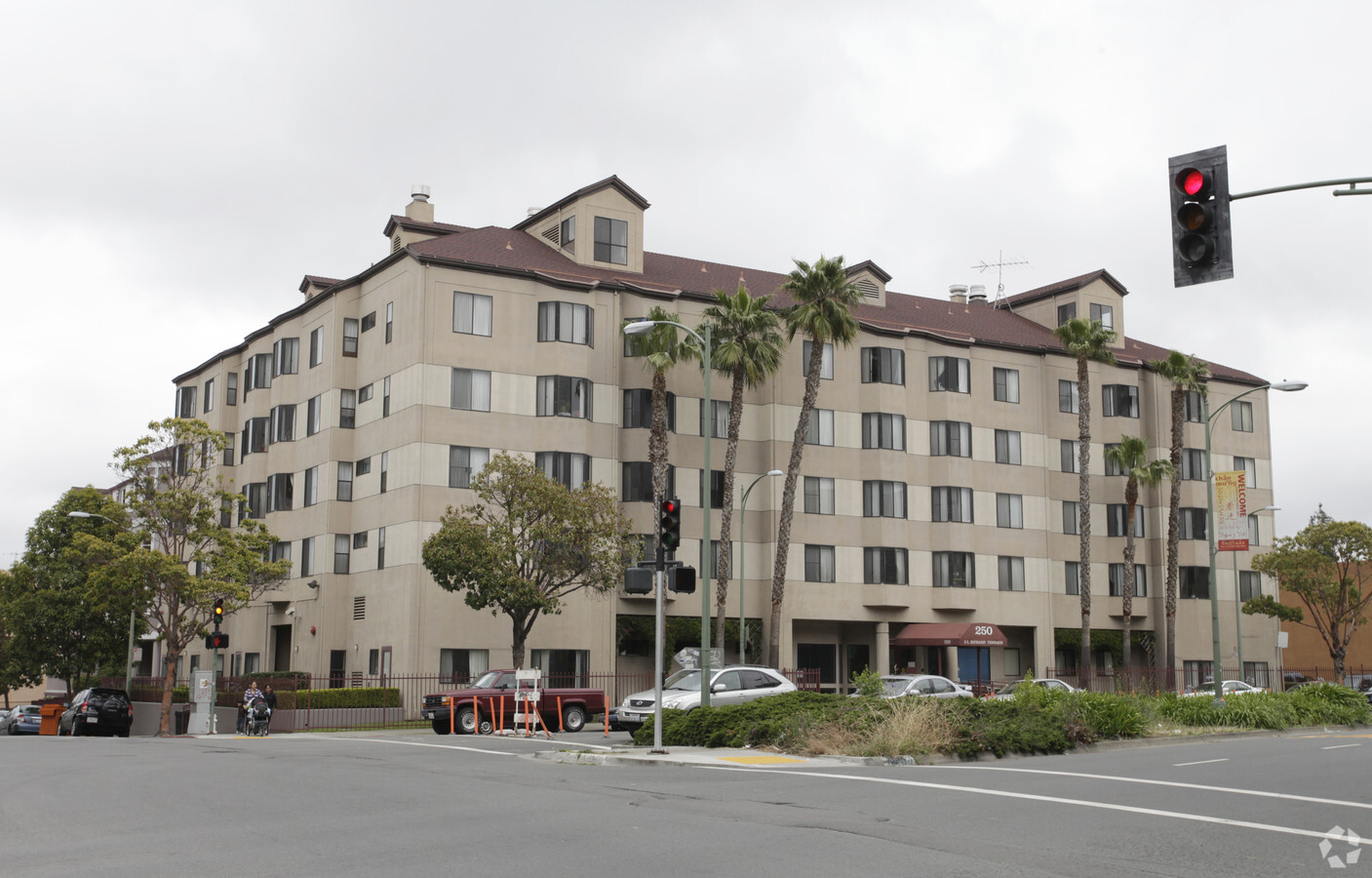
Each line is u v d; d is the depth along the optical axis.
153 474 44.62
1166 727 29.83
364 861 10.75
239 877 9.99
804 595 51.69
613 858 10.93
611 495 42.44
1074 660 59.44
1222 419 64.12
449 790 16.83
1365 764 21.16
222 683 48.69
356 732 37.88
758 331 47.28
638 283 49.78
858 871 10.27
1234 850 11.63
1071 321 55.44
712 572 49.94
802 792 16.36
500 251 47.97
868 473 53.78
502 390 45.31
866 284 58.47
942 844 11.76
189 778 19.02
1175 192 13.52
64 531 60.38
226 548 44.12
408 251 45.31
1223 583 62.72
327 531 47.69
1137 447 56.38
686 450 49.78
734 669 31.17
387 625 44.34
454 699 34.38
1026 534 57.75
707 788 16.97
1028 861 10.83
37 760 23.59
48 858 10.98
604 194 50.31
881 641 53.47
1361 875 10.43
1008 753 23.30
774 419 51.88
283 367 52.53
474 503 44.19
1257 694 34.28
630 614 47.66
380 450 46.25
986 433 57.38
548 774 19.75
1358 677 63.91
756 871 10.26
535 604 38.72
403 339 45.38
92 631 59.50
